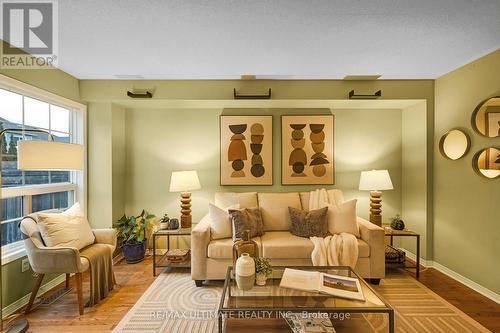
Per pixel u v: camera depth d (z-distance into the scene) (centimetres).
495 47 223
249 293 168
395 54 236
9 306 206
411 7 166
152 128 344
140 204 344
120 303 221
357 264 248
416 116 319
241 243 199
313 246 247
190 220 314
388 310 146
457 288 247
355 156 346
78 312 207
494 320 196
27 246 200
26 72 226
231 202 306
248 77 296
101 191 310
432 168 301
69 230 218
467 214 254
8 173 220
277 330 153
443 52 232
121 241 331
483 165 237
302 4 163
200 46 219
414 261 316
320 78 300
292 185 345
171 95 303
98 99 300
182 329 186
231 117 343
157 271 285
